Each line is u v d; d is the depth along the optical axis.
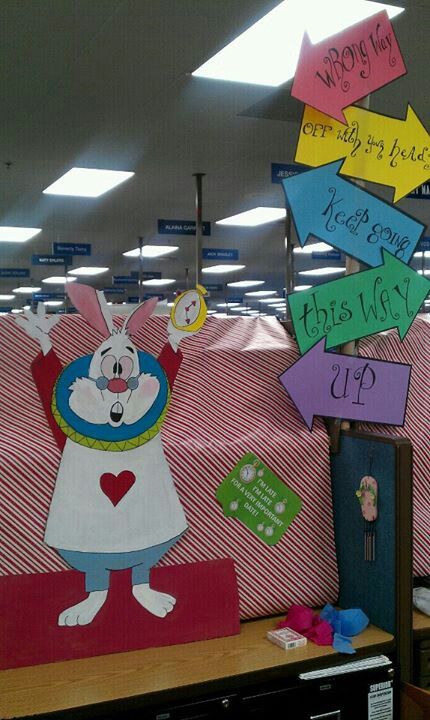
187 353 1.71
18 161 7.13
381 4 3.80
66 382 1.54
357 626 1.55
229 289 20.03
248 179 8.00
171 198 9.01
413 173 1.74
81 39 4.21
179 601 1.54
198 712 1.33
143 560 1.53
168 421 1.63
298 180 1.60
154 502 1.57
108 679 1.34
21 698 1.27
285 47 4.35
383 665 1.48
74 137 6.31
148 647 1.49
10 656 1.39
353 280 1.69
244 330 1.81
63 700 1.26
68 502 1.50
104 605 1.48
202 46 4.33
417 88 5.16
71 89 5.08
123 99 5.31
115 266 15.55
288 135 6.30
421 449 1.86
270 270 16.06
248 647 1.50
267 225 10.93
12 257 14.33
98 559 1.50
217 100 5.34
